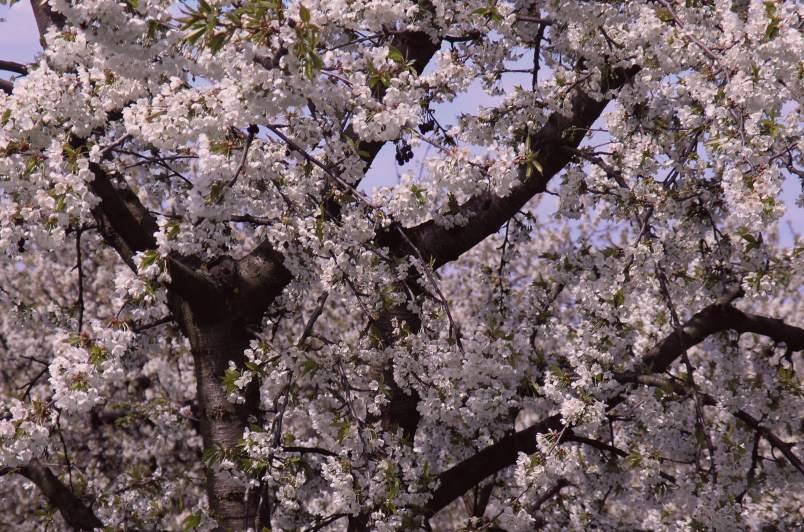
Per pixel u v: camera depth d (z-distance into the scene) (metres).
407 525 8.73
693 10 7.89
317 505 13.00
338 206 8.57
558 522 12.32
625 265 8.66
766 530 11.94
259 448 8.54
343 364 9.29
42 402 7.66
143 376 21.09
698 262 11.58
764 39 6.75
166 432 17.34
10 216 7.18
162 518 12.08
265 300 9.80
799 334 12.06
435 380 8.81
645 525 12.78
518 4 9.28
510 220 11.61
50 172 6.95
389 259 8.65
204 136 6.73
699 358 15.98
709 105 7.43
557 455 8.38
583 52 8.75
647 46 8.28
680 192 9.27
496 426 10.88
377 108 6.89
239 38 5.84
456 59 8.84
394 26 8.81
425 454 11.03
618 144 9.30
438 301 9.10
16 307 12.10
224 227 8.55
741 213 6.94
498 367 8.58
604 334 8.90
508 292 11.77
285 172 8.15
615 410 11.91
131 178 13.67
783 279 9.49
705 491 9.49
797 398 11.30
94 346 7.05
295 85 5.98
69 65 6.97
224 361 9.72
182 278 8.90
